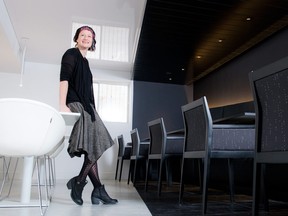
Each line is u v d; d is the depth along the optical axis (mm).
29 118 1806
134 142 4828
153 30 4664
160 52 5504
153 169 5902
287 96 1266
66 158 6391
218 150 2082
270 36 4988
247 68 5551
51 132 1913
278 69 1281
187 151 2404
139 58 5785
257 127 1435
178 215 2029
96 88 7062
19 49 5688
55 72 6645
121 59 6266
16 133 1806
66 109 2379
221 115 5859
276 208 2377
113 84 7164
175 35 4852
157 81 7266
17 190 3512
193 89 7531
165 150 3133
